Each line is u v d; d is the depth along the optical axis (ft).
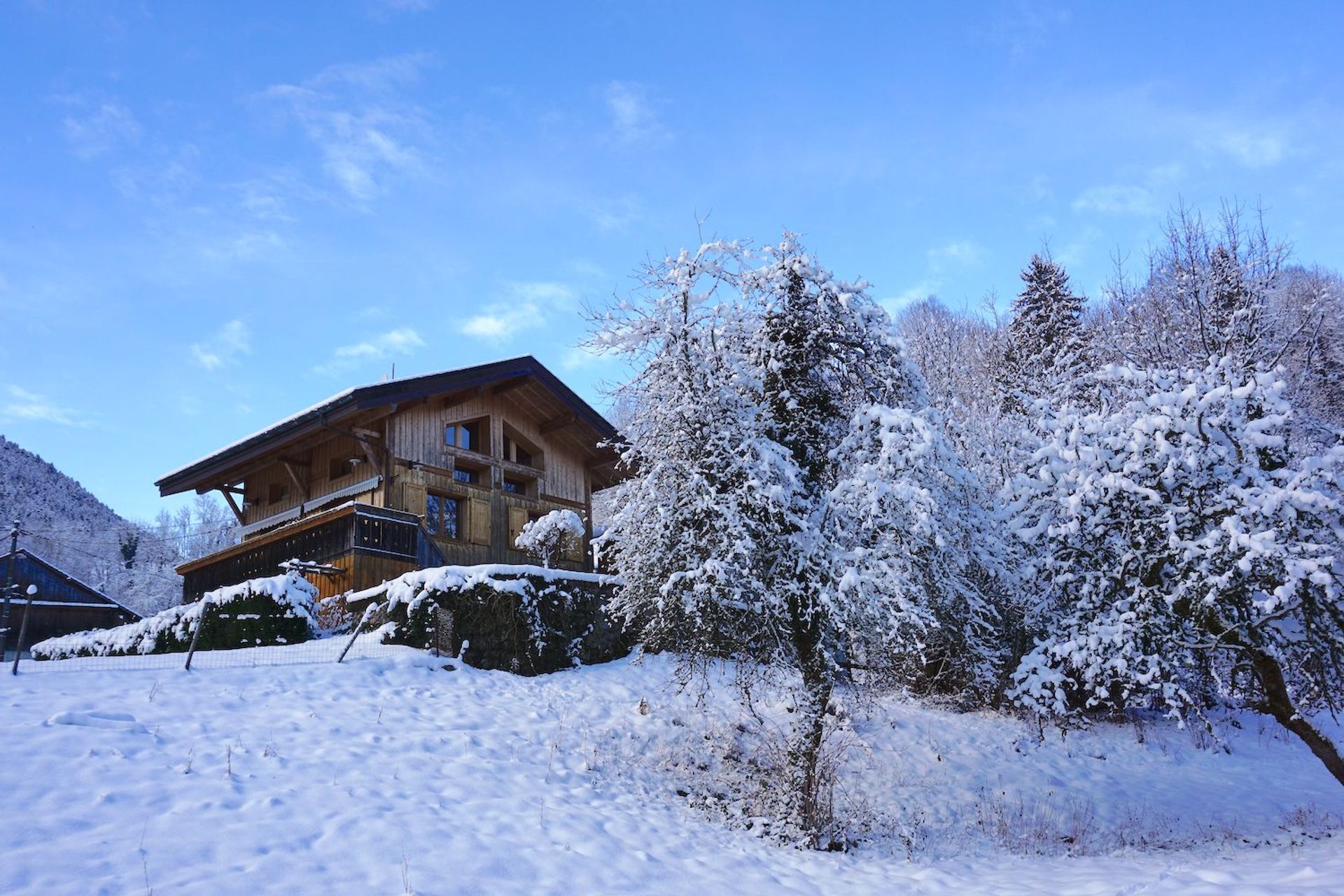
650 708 49.01
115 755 29.81
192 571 77.00
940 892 30.71
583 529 69.62
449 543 72.59
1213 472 34.14
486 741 40.40
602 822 33.71
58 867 22.15
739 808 39.68
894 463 39.09
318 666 45.91
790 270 42.73
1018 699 38.47
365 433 68.13
